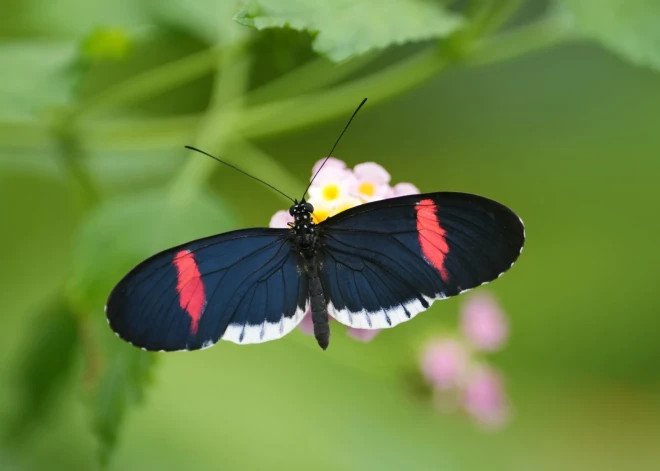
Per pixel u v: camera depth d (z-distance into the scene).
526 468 0.58
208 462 0.45
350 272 0.39
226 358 0.47
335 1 0.39
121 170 0.46
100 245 0.40
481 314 0.48
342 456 0.47
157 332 0.38
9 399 0.44
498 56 0.42
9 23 0.44
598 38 0.41
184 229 0.40
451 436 0.50
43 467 0.44
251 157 0.42
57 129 0.43
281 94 0.42
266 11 0.38
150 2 0.44
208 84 0.50
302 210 0.39
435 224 0.39
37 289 0.48
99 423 0.40
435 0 0.45
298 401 0.47
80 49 0.42
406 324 0.47
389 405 0.49
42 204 0.49
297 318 0.39
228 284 0.39
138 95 0.43
